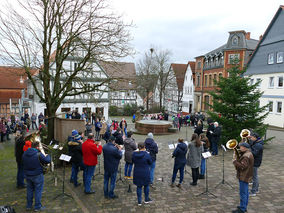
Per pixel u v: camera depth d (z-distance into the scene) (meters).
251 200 7.06
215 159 11.91
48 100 11.24
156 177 9.26
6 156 12.87
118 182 8.70
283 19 27.84
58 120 12.23
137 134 23.00
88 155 7.39
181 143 7.98
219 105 14.34
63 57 10.96
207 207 6.67
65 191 7.80
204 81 45.25
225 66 37.97
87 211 6.41
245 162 6.10
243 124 13.67
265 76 30.47
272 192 7.66
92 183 8.56
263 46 31.00
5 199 7.16
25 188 8.05
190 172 9.92
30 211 6.39
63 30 10.67
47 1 10.12
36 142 6.53
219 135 12.57
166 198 7.27
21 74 11.13
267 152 13.43
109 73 12.16
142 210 6.50
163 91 49.12
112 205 6.80
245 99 13.98
